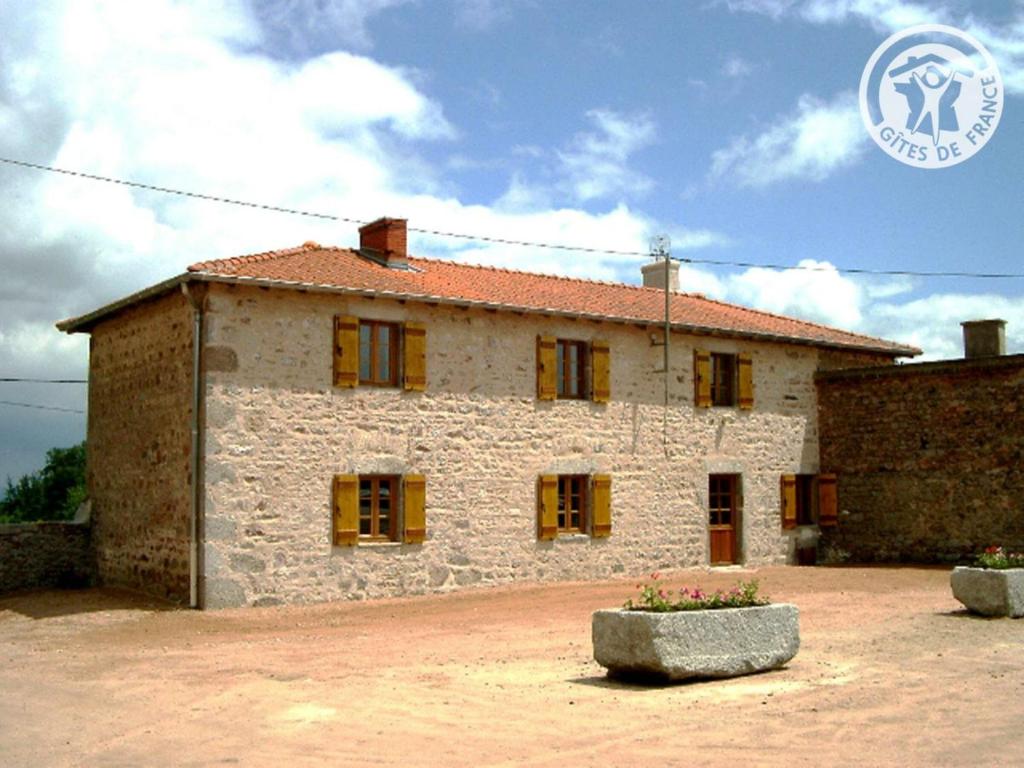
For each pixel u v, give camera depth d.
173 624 12.63
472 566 15.95
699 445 18.88
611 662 8.29
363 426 15.06
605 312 17.59
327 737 6.70
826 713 7.02
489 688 8.20
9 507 35.38
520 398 16.69
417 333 15.62
